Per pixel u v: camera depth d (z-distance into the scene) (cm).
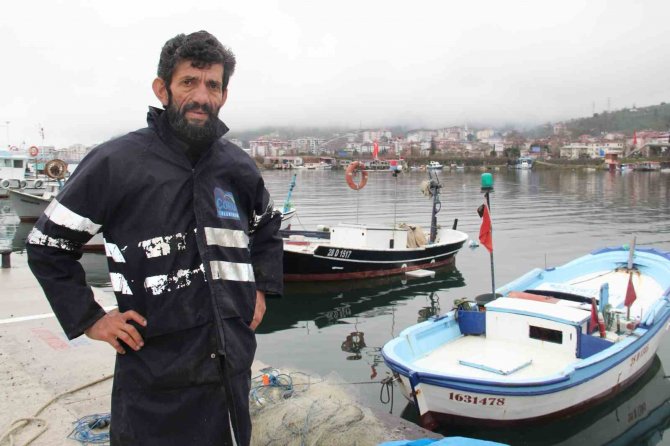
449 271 1867
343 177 8819
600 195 4959
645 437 746
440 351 834
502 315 865
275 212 257
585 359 747
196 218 203
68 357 536
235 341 211
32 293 784
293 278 1667
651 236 2544
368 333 1230
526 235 2633
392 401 834
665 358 1012
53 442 380
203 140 202
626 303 878
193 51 199
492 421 699
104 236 209
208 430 208
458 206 4053
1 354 541
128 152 199
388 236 1792
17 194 3019
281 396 445
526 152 15462
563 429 743
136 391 207
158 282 200
